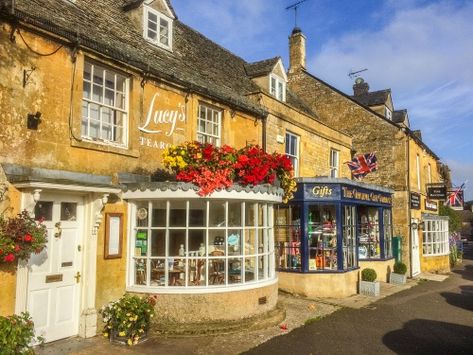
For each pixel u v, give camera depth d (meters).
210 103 10.65
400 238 17.19
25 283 6.31
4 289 6.05
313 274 11.97
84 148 7.45
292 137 14.40
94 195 7.49
